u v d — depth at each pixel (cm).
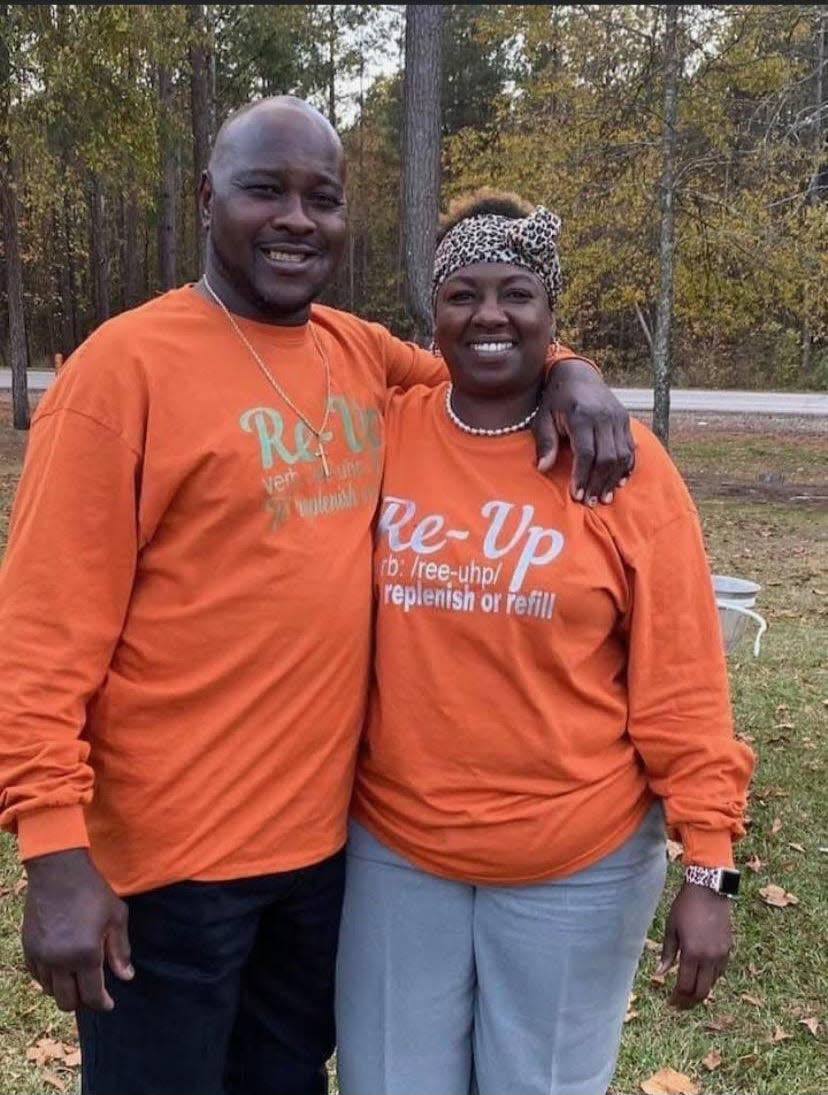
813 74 1115
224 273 179
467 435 190
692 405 2316
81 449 163
